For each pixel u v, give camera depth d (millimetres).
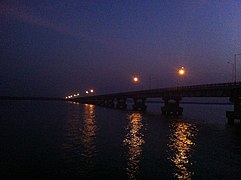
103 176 21188
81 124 57469
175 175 21750
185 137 41562
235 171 23203
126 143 34938
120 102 151125
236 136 43188
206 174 22234
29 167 23297
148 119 73438
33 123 57688
